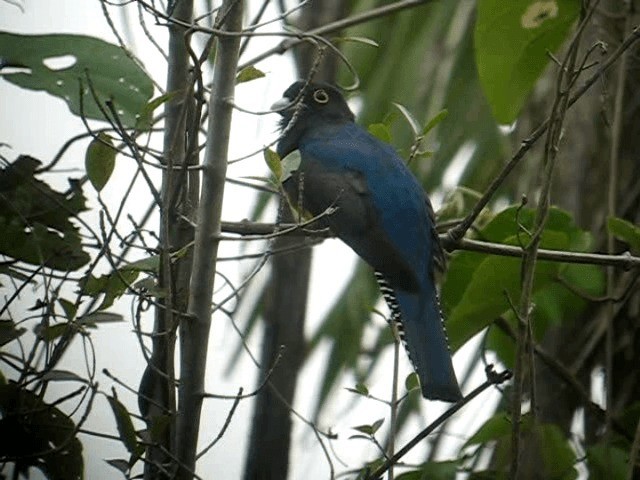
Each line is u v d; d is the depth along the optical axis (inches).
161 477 365.4
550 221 449.7
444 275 463.8
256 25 378.0
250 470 439.5
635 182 486.0
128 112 402.9
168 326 357.7
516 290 430.9
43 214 403.2
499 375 373.1
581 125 490.0
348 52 493.0
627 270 426.6
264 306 458.3
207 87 417.1
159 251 362.6
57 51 406.3
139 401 387.2
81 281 361.4
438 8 489.1
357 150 481.1
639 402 474.9
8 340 364.2
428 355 428.1
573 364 490.0
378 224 458.9
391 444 383.6
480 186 491.8
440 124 490.3
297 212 423.2
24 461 376.5
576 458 453.4
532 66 461.7
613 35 494.3
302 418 386.0
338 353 479.2
